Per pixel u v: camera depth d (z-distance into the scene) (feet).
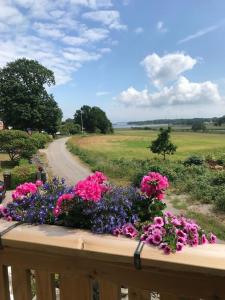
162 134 95.14
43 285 5.74
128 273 5.04
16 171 53.16
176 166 73.26
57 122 197.67
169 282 4.81
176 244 4.86
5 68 184.44
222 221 35.04
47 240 5.48
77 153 117.19
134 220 5.94
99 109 327.47
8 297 6.09
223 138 230.48
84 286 5.40
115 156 115.85
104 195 6.59
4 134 90.63
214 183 52.70
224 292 4.52
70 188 7.41
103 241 5.32
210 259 4.61
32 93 184.44
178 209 40.11
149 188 6.56
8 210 6.61
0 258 5.91
